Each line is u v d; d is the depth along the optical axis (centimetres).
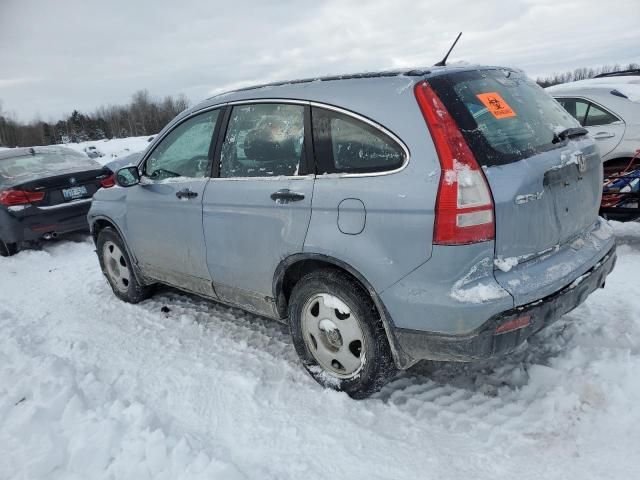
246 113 322
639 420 243
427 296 233
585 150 280
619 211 518
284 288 312
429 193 227
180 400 299
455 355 235
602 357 291
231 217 319
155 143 397
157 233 390
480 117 242
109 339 394
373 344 264
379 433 257
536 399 268
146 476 232
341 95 271
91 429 264
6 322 444
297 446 253
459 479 224
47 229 698
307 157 279
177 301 460
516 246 234
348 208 255
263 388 304
